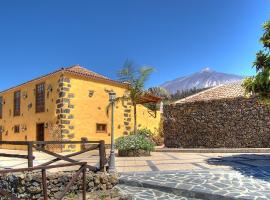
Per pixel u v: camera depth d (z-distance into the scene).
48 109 24.55
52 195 11.27
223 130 22.95
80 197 11.51
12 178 11.16
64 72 23.50
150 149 19.41
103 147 12.79
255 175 11.82
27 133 26.98
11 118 29.56
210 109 23.67
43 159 17.86
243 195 9.33
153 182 11.21
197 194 10.00
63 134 23.16
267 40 14.17
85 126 24.50
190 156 18.45
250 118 22.08
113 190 11.42
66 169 12.93
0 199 10.73
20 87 28.22
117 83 26.86
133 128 28.39
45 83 25.14
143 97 27.59
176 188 10.52
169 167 13.91
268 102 14.73
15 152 24.58
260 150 19.94
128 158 17.86
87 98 24.81
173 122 25.33
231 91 23.98
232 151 20.33
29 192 10.95
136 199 10.14
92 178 11.95
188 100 25.16
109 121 26.17
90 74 25.92
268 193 9.50
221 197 9.47
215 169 13.06
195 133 24.14
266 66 14.29
